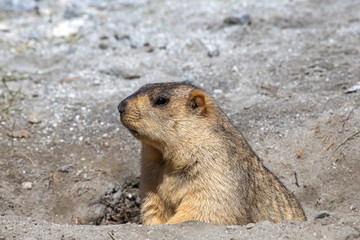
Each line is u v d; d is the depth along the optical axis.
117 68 16.02
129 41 17.81
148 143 9.42
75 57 17.14
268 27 18.06
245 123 13.40
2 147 12.53
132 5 21.50
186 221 8.68
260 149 12.79
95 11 20.62
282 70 15.34
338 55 15.73
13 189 11.59
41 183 11.95
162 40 17.83
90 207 12.09
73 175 12.34
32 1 21.62
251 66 15.76
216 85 14.96
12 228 8.73
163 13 20.39
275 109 13.63
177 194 9.33
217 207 8.97
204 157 9.07
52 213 11.55
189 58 16.62
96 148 12.97
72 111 14.03
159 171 9.66
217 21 19.00
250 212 9.43
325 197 11.53
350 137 11.84
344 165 11.61
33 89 15.04
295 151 12.54
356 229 8.00
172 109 9.18
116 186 12.52
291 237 7.99
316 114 13.13
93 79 15.77
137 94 9.42
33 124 13.45
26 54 17.20
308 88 14.37
